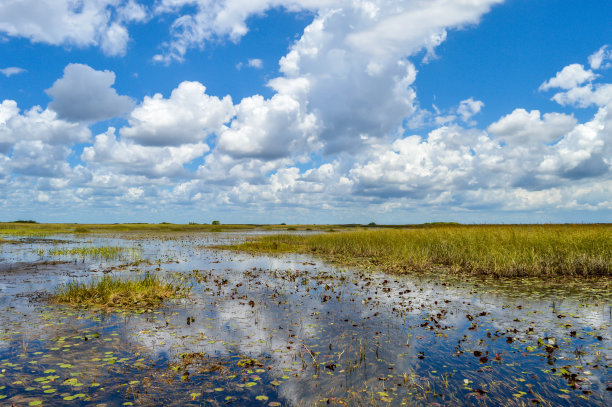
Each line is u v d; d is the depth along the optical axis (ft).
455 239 74.13
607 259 54.95
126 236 168.96
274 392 17.75
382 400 16.97
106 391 17.62
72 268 58.70
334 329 27.78
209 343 24.49
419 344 24.56
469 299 37.76
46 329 26.99
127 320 29.60
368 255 79.71
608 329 27.50
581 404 16.62
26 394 17.17
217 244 118.42
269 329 27.66
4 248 95.81
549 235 67.10
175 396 17.22
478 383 18.80
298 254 85.97
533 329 27.58
